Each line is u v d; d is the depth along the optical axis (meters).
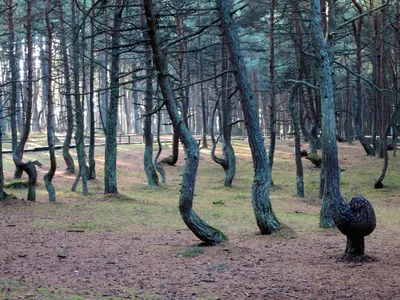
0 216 17.02
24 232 13.84
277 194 26.44
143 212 19.08
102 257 10.34
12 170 32.72
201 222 11.50
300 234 13.50
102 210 19.28
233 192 27.06
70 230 14.38
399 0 25.00
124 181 31.23
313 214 19.77
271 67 24.73
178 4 19.41
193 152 11.38
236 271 8.69
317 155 35.28
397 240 12.31
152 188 27.84
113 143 23.31
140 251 11.07
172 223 16.45
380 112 35.38
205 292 7.18
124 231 14.60
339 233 13.62
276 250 10.89
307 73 28.45
